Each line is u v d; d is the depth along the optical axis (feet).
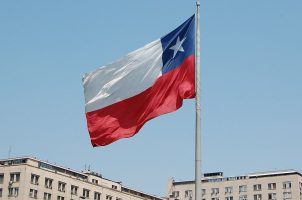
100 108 93.76
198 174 79.77
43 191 462.19
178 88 90.84
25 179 449.48
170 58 92.63
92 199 510.58
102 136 92.84
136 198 571.69
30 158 464.24
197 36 87.61
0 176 458.50
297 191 642.63
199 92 84.89
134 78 93.25
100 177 538.88
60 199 476.13
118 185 558.56
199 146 81.46
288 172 652.07
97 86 94.63
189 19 93.15
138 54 94.02
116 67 94.27
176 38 93.25
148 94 92.27
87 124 94.43
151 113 91.25
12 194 449.48
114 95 93.50
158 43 93.91
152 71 92.84
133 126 91.97
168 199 639.76
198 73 85.92
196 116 83.66
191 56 91.40
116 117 92.99
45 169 469.57
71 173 505.66
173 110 90.33
